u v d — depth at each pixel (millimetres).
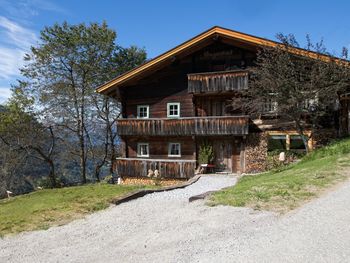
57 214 9969
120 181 20844
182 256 5656
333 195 8031
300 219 6672
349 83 15461
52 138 29266
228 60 19719
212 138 20000
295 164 14867
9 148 27719
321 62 14688
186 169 18875
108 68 31516
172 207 9523
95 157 34125
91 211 10180
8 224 9156
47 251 7008
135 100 22141
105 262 5977
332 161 12070
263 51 17047
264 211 7496
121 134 21312
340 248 5152
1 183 28297
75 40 28984
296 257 4996
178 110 20906
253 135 18859
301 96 14516
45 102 29047
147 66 20656
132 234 7523
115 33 31172
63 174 34500
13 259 6719
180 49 19688
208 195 9914
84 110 31141
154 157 21375
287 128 18094
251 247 5602
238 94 18906
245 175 16906
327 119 17438
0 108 27828
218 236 6391
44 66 29391
